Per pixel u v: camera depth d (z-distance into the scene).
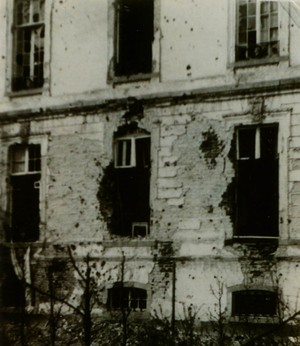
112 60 16.91
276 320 14.21
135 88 16.56
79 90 17.25
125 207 16.53
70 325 15.79
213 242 15.32
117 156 16.75
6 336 16.06
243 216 15.28
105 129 16.83
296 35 15.03
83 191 16.95
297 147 14.79
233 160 15.38
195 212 15.59
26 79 18.09
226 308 14.86
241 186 15.38
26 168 17.91
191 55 16.00
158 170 16.08
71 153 17.19
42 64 17.98
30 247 17.20
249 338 13.75
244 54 15.56
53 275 16.75
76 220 16.92
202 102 15.77
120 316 15.51
